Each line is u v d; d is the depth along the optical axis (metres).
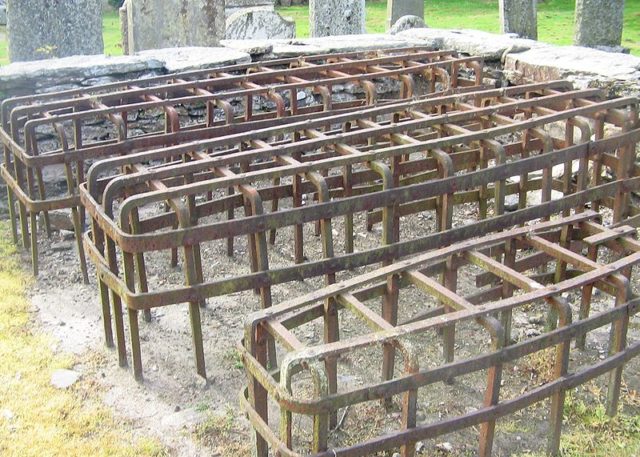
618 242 3.62
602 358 3.96
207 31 8.12
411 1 11.88
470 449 3.28
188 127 5.64
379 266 5.03
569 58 6.20
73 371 3.82
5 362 3.87
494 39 7.09
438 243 3.98
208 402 3.60
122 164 3.92
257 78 5.62
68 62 6.11
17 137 4.96
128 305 3.48
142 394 3.65
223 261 5.14
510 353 2.90
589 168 5.55
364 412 3.49
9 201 5.20
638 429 3.38
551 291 3.04
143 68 6.20
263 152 3.92
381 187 4.90
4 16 15.88
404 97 6.26
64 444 3.27
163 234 3.40
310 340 4.13
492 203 5.97
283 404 2.57
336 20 9.64
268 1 11.27
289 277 3.68
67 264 5.04
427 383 2.75
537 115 5.09
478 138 4.18
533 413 3.51
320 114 5.32
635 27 14.67
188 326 4.29
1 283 4.73
